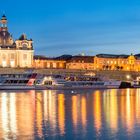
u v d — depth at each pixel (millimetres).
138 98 156000
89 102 135750
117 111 106062
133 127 78125
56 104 127500
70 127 78312
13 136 69812
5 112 104000
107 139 67438
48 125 80938
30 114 99375
